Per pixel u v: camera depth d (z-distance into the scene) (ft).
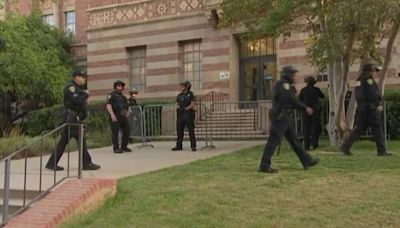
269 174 27.66
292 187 24.47
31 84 75.87
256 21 44.42
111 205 23.26
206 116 56.08
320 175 26.91
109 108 45.44
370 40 37.52
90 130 67.10
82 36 94.32
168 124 61.36
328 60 35.94
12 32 72.84
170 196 23.57
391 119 51.37
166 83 77.97
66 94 30.55
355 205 21.61
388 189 23.59
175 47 77.46
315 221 20.17
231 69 72.54
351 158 33.22
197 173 28.81
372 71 35.55
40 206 21.95
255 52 72.74
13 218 21.33
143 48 81.41
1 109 82.23
